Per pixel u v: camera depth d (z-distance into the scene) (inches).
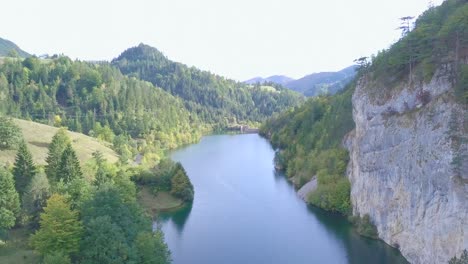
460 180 2036.2
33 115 6747.1
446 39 2432.3
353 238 2854.3
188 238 2935.5
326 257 2583.7
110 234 1996.8
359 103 3208.7
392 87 2837.1
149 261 2075.5
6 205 2423.7
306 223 3201.3
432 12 3292.3
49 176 3174.2
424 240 2271.2
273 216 3376.0
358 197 3137.3
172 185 3890.3
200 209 3597.4
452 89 2274.9
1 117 3924.7
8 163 3390.7
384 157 2751.0
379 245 2684.5
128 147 5615.2
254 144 7632.9
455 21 2461.9
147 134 7199.8
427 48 2647.6
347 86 5713.6
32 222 2453.2
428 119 2347.4
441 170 2151.8
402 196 2539.4
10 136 3838.6
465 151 2046.0
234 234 3006.9
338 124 4379.9
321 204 3523.6
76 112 6904.5
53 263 1827.0
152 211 3486.7
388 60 2910.9
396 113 2736.2
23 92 7219.5
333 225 3127.5
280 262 2534.5
